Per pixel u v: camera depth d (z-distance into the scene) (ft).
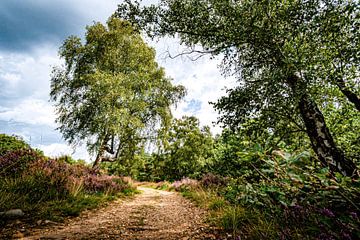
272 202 11.93
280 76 12.45
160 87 72.59
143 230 14.21
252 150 8.92
